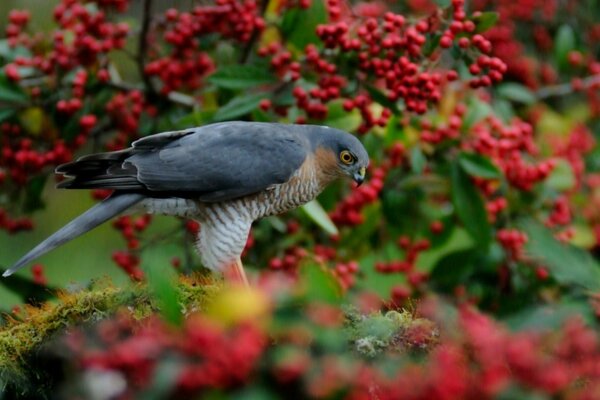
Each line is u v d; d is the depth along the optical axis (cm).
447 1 1052
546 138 1309
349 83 1095
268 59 1139
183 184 1021
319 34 1061
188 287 798
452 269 1138
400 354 693
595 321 892
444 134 1126
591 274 983
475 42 1041
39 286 1028
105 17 1204
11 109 1165
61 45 1164
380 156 1166
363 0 1368
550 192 1174
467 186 1101
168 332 602
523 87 1361
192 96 1248
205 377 561
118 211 1021
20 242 1560
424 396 575
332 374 587
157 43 1275
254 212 1052
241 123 1067
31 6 1652
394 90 1052
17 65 1170
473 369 602
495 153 1143
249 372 579
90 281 971
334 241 1157
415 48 1043
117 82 1203
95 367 591
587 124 1480
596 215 1248
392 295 1112
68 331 803
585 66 1453
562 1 1539
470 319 666
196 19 1178
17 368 816
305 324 600
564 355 622
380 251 1215
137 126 1210
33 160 1167
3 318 948
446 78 1066
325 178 1090
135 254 1155
